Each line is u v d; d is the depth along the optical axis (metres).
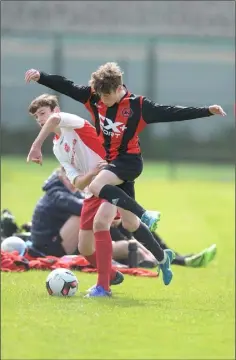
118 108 26.78
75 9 120.94
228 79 118.12
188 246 43.31
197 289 30.05
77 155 28.89
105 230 27.28
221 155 101.81
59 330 22.11
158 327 22.88
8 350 20.27
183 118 26.58
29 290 28.16
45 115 29.75
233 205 64.50
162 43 118.12
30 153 27.69
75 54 118.38
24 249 34.94
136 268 33.69
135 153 27.17
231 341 21.59
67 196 34.75
